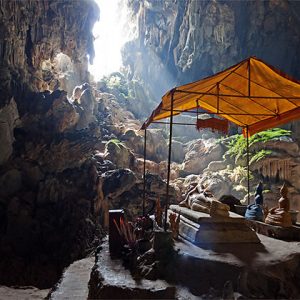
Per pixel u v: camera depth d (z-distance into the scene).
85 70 21.91
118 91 23.25
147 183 15.44
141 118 22.61
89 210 13.77
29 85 15.78
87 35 19.44
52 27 17.12
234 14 20.06
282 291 3.95
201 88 5.71
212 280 4.05
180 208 6.22
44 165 14.52
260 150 15.69
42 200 13.86
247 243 5.03
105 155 16.44
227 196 8.13
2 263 11.86
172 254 4.38
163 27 23.69
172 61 23.80
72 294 6.20
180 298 3.86
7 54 14.29
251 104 7.25
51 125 15.14
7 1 13.77
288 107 6.92
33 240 12.98
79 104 17.08
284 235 5.71
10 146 13.85
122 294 3.83
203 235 4.89
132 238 4.93
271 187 14.54
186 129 20.75
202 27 20.83
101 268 4.69
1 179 13.48
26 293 9.34
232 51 20.62
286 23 19.92
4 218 13.19
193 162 17.89
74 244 12.59
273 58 20.45
